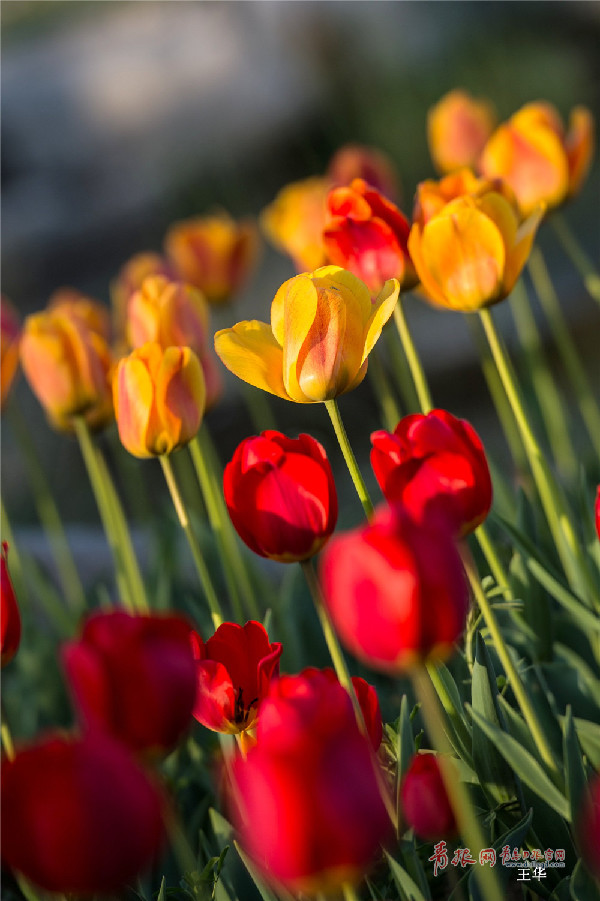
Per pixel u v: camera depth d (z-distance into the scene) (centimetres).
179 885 119
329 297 110
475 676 112
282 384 113
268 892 109
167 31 776
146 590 169
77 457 448
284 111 723
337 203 126
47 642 168
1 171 724
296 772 90
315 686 96
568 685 128
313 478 108
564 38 675
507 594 127
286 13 740
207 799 128
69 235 683
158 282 141
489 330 125
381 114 692
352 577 94
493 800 113
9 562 175
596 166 580
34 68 768
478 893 107
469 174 133
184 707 98
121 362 120
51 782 90
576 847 110
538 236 523
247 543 110
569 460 199
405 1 725
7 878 118
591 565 132
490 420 432
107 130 732
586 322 447
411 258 126
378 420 424
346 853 90
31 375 145
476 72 681
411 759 111
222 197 710
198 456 136
